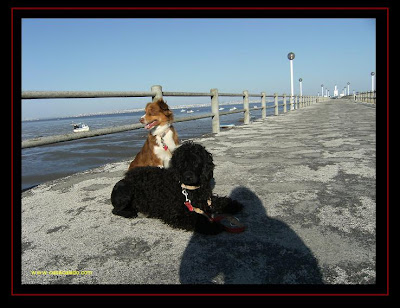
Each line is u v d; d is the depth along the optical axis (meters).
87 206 3.20
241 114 42.00
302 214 2.58
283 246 2.06
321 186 3.31
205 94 9.17
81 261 2.04
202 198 2.73
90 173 4.79
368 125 9.08
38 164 10.84
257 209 2.78
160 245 2.22
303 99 30.45
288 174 3.91
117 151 12.60
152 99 6.50
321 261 1.83
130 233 2.47
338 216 2.48
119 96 5.37
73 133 4.25
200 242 2.22
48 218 2.89
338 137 6.98
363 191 3.04
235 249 2.07
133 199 2.99
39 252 2.20
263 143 6.78
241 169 4.35
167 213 2.67
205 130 17.11
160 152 4.48
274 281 1.67
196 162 2.68
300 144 6.32
